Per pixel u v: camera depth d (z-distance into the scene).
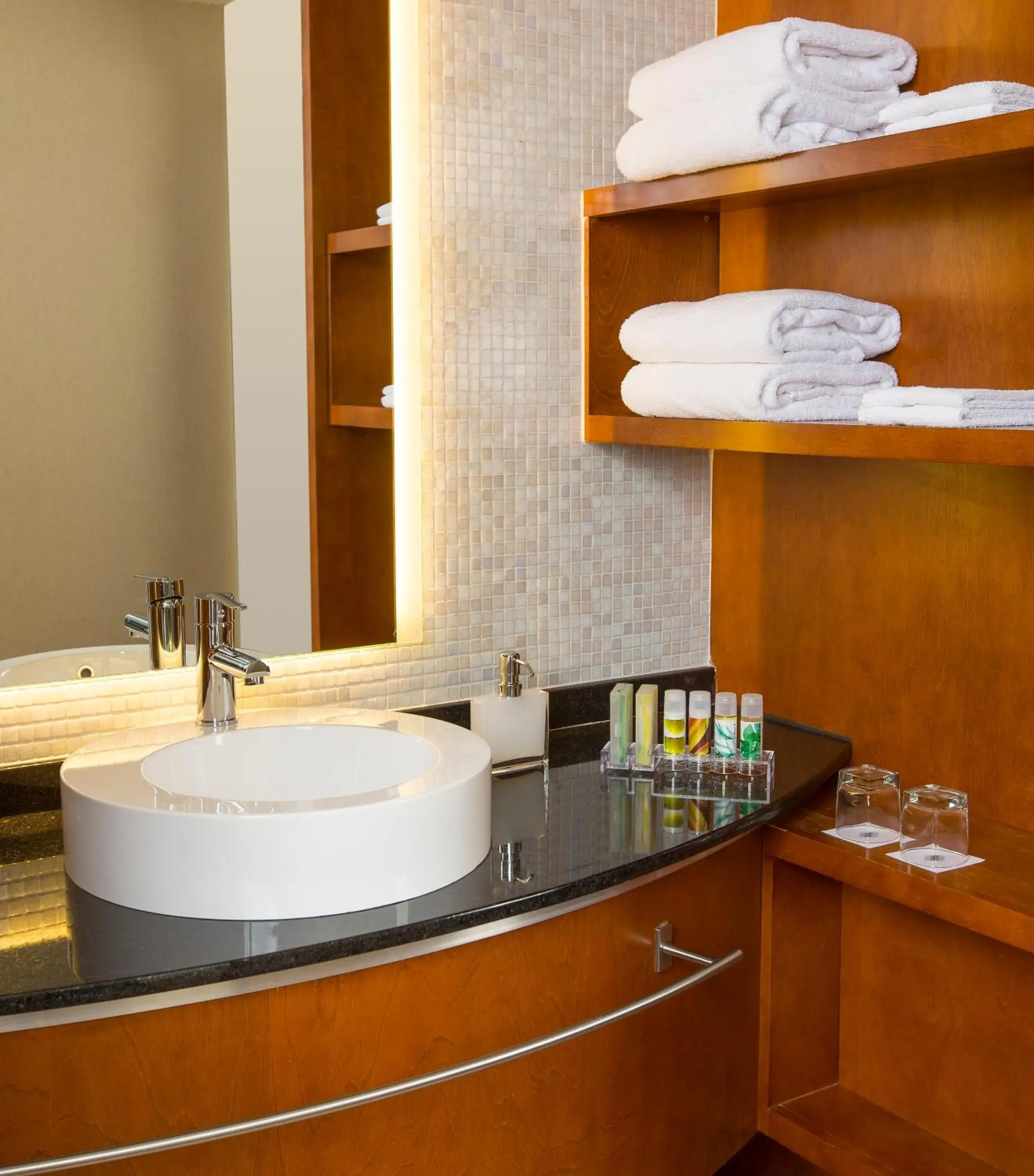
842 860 1.69
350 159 1.76
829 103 1.66
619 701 1.79
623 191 1.87
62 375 1.59
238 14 1.66
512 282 1.91
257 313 1.72
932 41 1.75
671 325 1.80
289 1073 1.25
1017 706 1.73
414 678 1.89
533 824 1.57
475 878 1.38
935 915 1.58
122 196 1.60
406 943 1.23
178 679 1.69
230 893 1.23
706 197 1.76
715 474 2.17
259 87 1.68
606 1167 1.55
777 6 1.98
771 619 2.10
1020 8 1.63
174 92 1.62
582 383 2.00
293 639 1.79
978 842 1.71
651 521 2.12
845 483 1.95
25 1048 1.14
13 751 1.58
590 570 2.05
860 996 1.98
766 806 1.65
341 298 1.78
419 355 1.84
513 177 1.89
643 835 1.53
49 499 1.59
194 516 1.70
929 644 1.85
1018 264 1.65
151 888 1.26
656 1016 1.60
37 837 1.51
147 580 1.67
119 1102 1.18
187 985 1.14
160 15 1.60
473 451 1.91
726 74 1.68
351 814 1.24
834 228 1.90
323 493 1.79
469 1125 1.38
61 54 1.54
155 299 1.64
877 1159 1.82
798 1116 1.91
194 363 1.68
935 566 1.83
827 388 1.73
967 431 1.45
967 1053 1.84
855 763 1.97
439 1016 1.33
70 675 1.63
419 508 1.87
